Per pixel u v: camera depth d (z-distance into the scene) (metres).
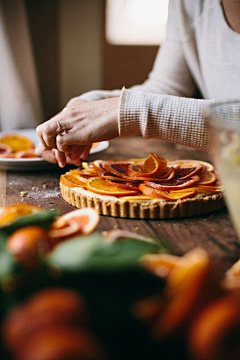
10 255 0.24
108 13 1.70
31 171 0.77
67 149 0.61
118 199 0.52
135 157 0.87
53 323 0.19
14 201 0.60
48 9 1.62
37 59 1.68
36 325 0.19
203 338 0.20
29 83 1.49
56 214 0.30
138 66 1.79
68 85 1.68
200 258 0.23
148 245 0.24
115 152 0.92
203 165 0.67
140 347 0.22
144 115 0.55
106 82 1.79
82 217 0.37
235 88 0.78
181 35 0.86
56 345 0.18
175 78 0.93
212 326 0.20
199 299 0.21
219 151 0.32
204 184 0.58
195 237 0.46
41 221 0.29
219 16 0.77
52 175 0.74
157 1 1.72
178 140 0.56
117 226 0.50
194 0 0.82
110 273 0.21
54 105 1.76
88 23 1.62
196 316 0.21
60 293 0.21
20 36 1.44
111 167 0.63
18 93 1.46
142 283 0.23
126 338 0.22
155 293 0.23
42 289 0.22
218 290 0.22
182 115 0.54
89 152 0.78
